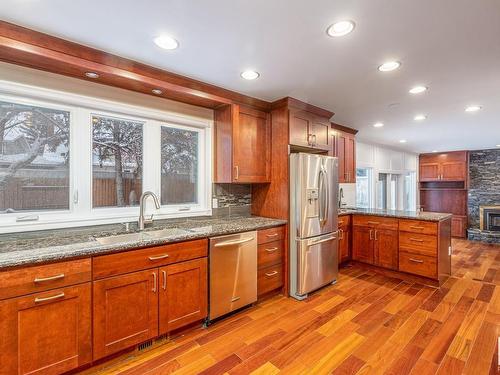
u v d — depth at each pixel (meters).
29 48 1.65
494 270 3.92
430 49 1.87
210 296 2.27
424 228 3.29
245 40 1.76
